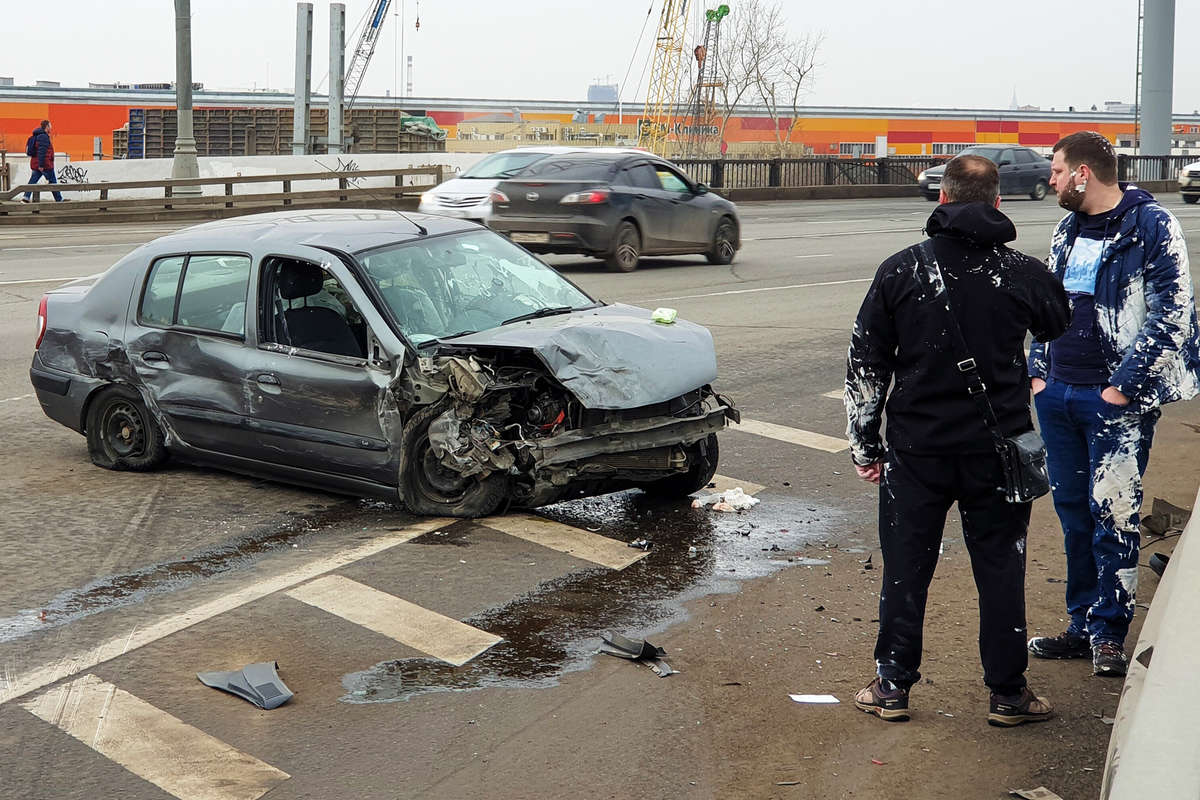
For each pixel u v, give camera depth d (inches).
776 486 302.5
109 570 240.8
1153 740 96.7
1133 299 180.9
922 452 165.3
